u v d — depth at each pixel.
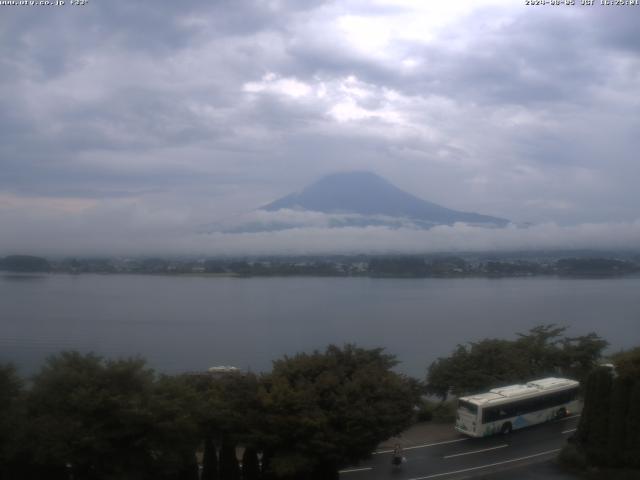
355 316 137.12
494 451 29.80
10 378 20.02
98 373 20.41
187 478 21.83
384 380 23.84
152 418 19.39
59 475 20.30
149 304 164.00
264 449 22.50
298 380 23.44
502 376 38.50
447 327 119.69
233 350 94.12
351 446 22.03
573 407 36.06
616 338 102.00
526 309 148.25
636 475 24.75
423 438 32.12
